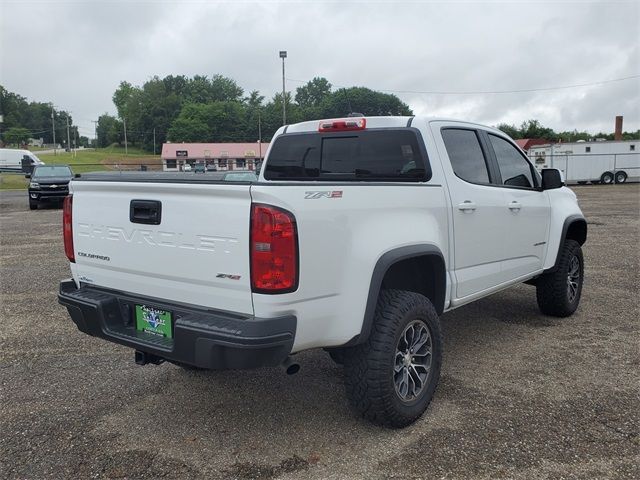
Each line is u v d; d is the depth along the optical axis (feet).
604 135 259.39
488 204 14.48
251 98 426.10
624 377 13.84
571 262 18.93
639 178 119.14
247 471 9.96
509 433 11.12
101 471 10.03
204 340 9.26
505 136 16.69
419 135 13.47
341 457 10.36
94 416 12.17
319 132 15.72
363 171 14.61
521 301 21.61
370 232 10.71
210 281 9.71
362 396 10.84
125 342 10.80
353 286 10.34
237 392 13.34
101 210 11.46
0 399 13.07
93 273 12.01
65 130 564.30
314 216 9.60
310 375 14.38
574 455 10.29
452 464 10.03
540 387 13.33
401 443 10.82
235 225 9.27
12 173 157.28
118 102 525.75
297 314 9.52
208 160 222.07
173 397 13.10
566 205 19.03
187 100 445.78
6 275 27.50
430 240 12.12
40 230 46.98
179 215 10.02
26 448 10.85
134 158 326.44
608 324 18.35
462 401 12.62
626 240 37.11
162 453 10.61
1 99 506.48
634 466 9.92
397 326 10.89
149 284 10.83
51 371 14.78
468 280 13.84
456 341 16.88
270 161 17.06
